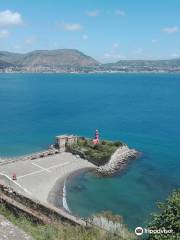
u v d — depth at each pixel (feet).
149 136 378.32
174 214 63.62
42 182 224.12
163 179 236.22
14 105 639.76
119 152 288.71
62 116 517.96
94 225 67.15
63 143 298.35
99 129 422.00
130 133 396.37
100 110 581.53
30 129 418.92
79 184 225.56
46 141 358.84
